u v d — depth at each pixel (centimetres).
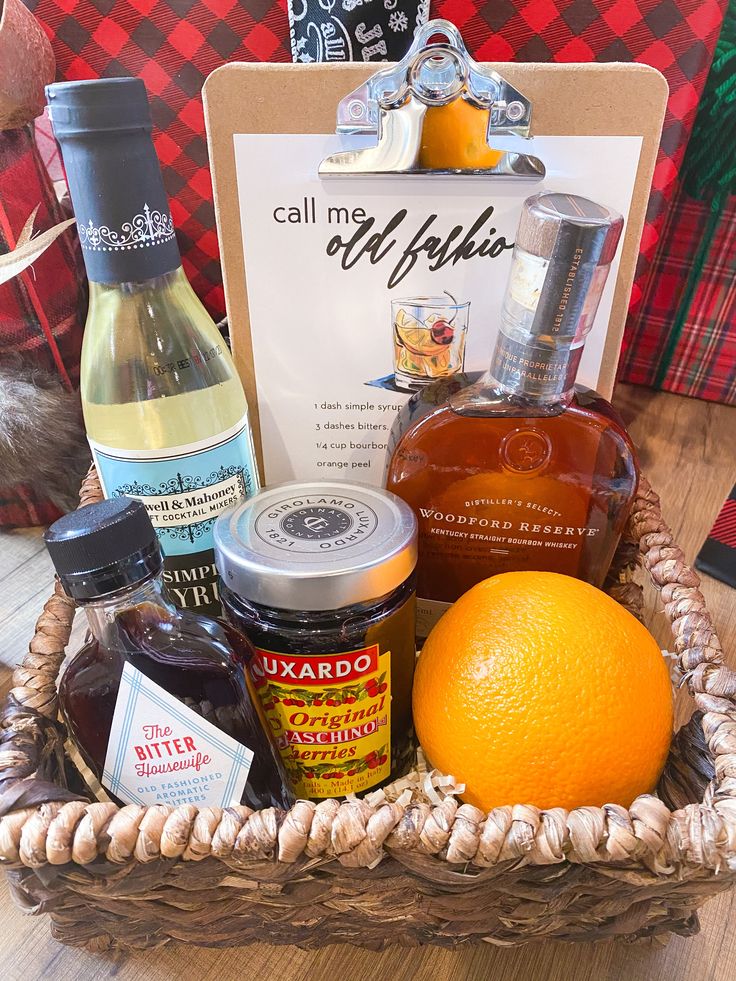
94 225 23
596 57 33
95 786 25
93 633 23
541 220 22
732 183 44
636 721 22
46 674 24
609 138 26
